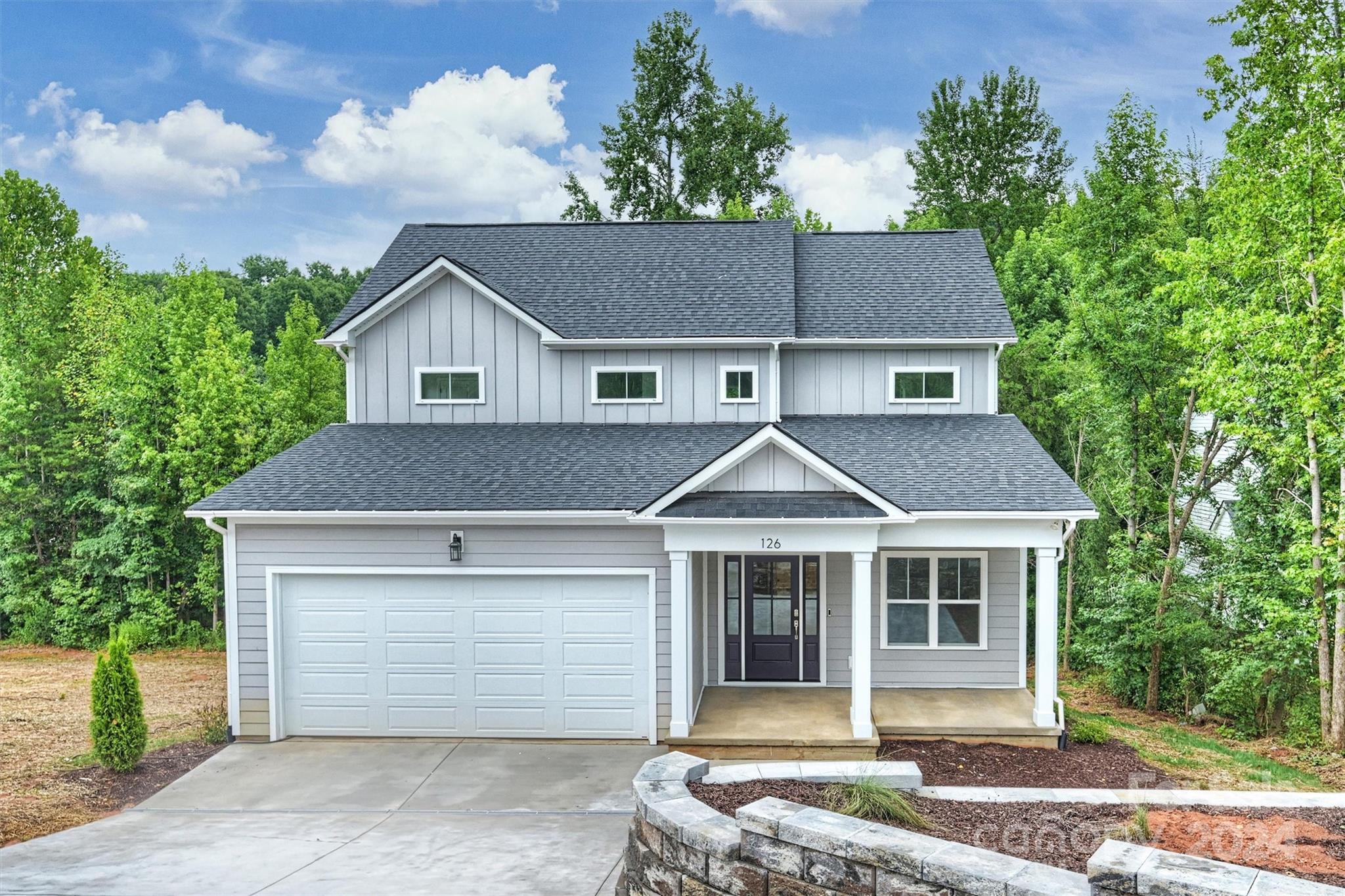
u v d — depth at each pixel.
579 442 16.22
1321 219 15.60
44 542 25.62
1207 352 17.16
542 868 9.12
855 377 17.73
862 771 8.65
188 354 25.11
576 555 14.12
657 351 17.17
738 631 16.61
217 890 8.45
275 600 14.36
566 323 17.27
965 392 17.66
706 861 7.07
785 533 13.46
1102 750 13.86
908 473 14.86
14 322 27.19
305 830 10.55
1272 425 17.31
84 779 12.71
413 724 14.44
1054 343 25.98
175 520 24.72
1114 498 20.48
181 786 12.32
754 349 17.12
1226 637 17.94
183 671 21.22
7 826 10.72
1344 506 15.09
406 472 15.07
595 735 14.26
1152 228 21.83
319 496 14.33
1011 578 16.27
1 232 36.66
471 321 17.25
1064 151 44.16
